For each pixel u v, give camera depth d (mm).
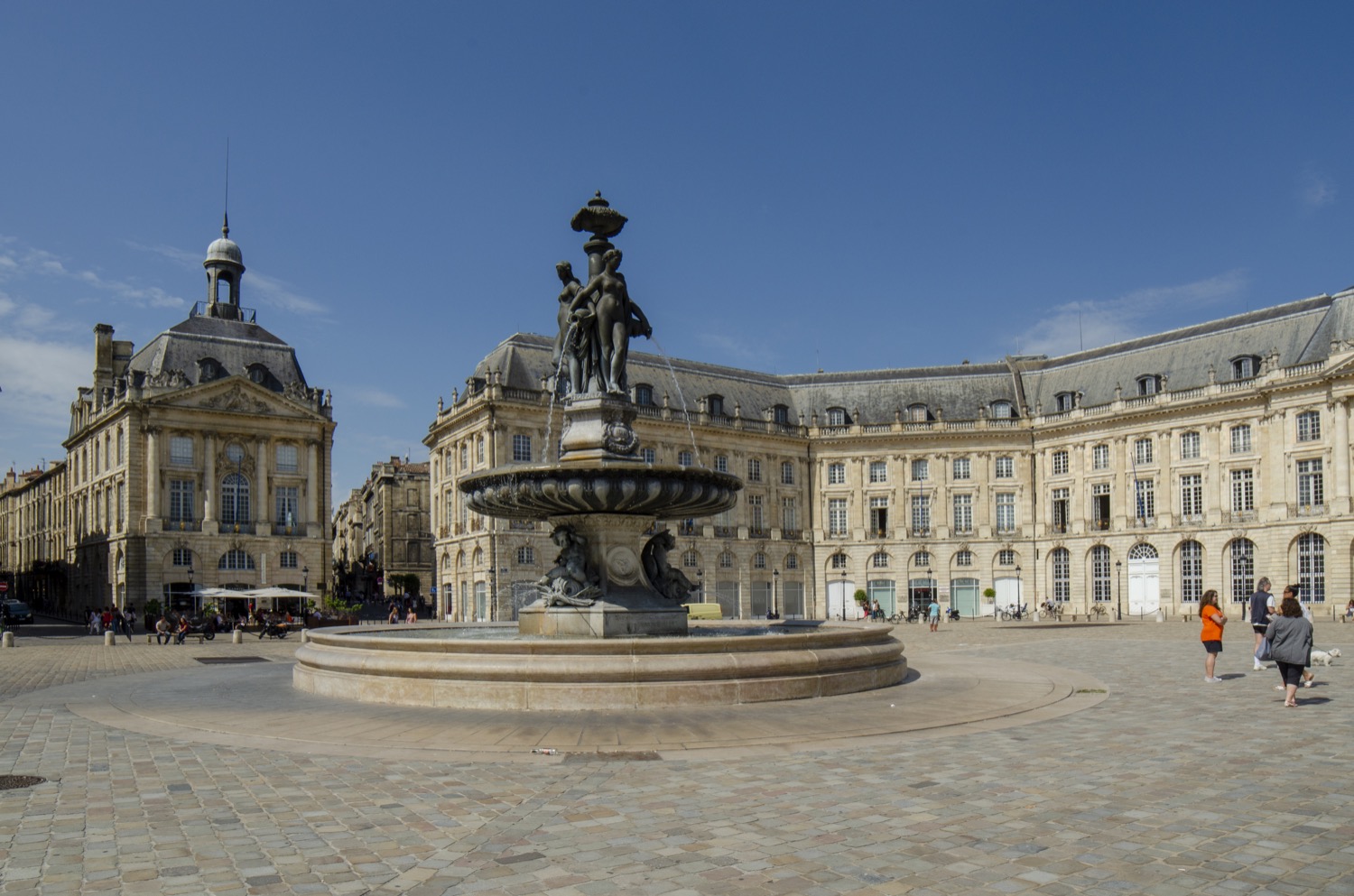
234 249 80500
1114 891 6855
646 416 72750
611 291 19734
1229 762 11125
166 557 68750
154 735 13352
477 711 14695
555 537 19172
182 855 7750
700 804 9227
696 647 15445
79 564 80188
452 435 71812
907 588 78250
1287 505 61750
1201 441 67062
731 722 13523
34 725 14602
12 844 8102
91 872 7359
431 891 6898
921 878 7141
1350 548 58500
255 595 63250
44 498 99000
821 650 16766
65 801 9523
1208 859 7539
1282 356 63875
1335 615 58938
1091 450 73438
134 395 68750
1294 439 61875
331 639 18016
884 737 12594
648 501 17688
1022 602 76375
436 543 74750
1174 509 68188
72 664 29078
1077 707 15523
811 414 81750
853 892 6855
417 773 10633
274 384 74625
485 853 7758
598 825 8539
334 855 7730
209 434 70875
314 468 74375
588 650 15156
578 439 19469
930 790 9773
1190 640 35438
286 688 18734
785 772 10570
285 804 9344
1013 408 78062
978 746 12047
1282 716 14719
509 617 65812
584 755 11500
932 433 78562
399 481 112312
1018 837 8125
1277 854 7676
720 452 76938
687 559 74500
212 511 70375
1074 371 77312
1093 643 33719
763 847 7879
